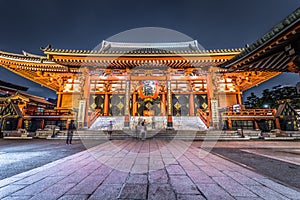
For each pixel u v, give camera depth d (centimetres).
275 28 450
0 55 1540
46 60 1606
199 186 272
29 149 714
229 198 227
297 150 705
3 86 2106
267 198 227
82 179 304
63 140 1120
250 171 363
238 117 1465
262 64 673
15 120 1396
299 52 476
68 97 1975
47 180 298
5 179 304
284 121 1366
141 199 221
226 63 704
